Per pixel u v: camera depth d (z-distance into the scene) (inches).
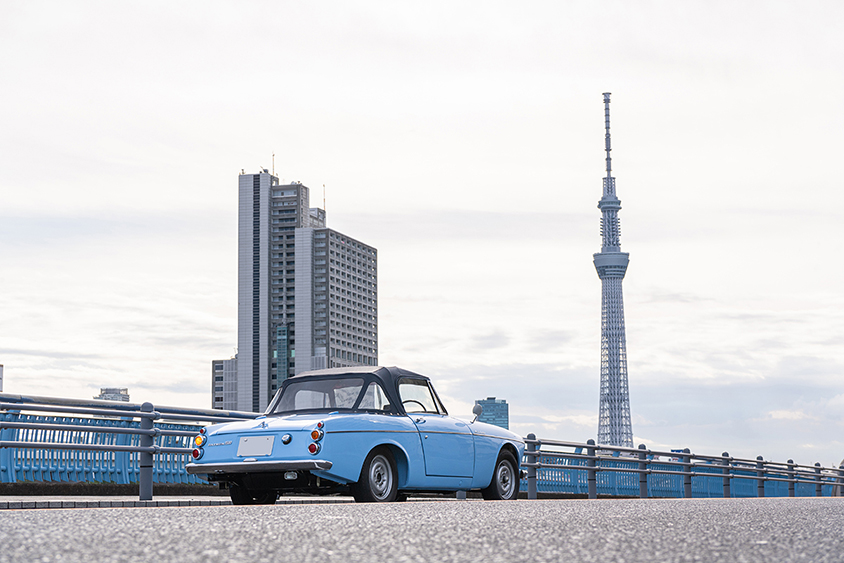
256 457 408.8
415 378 466.0
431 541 215.2
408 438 436.5
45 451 482.3
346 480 408.2
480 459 476.7
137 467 538.0
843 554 195.9
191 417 551.2
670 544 212.2
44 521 253.8
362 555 187.6
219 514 296.4
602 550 199.8
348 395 438.3
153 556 180.9
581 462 740.7
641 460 767.1
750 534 237.8
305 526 249.0
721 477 927.0
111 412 453.7
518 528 250.4
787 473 1043.3
